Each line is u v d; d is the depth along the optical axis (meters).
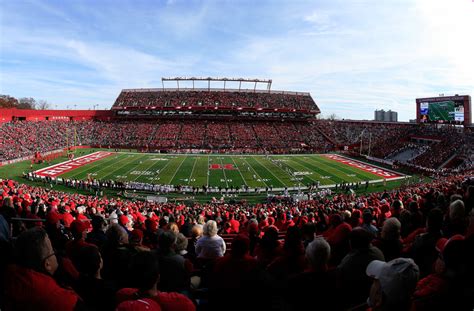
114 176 47.62
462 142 61.56
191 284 6.25
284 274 5.68
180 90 103.56
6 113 79.50
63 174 47.75
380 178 50.09
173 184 43.81
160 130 87.25
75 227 7.54
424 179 48.94
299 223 12.38
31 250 3.47
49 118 87.44
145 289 3.55
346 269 4.90
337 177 50.16
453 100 68.69
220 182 45.41
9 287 3.40
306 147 83.38
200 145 80.75
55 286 3.49
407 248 6.23
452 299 3.81
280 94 105.62
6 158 55.00
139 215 16.52
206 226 7.41
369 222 8.83
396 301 3.04
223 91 104.31
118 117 94.25
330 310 4.55
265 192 41.19
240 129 90.44
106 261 6.08
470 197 9.51
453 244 3.95
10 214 8.66
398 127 84.75
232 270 5.03
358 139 85.44
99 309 4.47
